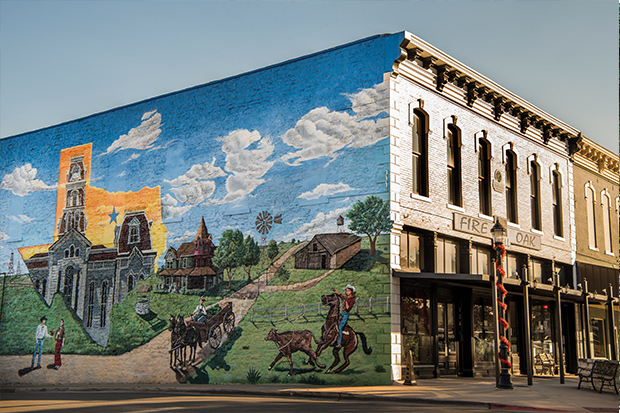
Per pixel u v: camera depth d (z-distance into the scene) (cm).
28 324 2958
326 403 1521
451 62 2308
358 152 2122
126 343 2598
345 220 2105
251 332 2236
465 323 2342
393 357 1938
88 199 2878
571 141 3083
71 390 2273
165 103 2698
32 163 3130
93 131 2928
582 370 1941
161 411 1298
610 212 3384
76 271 2847
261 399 1666
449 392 1689
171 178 2608
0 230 3169
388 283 1980
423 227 2158
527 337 2025
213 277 2386
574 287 2986
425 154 2234
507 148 2675
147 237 2628
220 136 2492
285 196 2262
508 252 2625
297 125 2284
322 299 2095
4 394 2089
